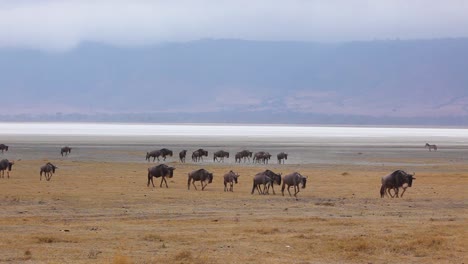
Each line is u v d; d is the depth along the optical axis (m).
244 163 151.75
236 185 94.06
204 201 73.69
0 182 93.75
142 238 48.62
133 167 129.38
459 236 49.75
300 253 43.66
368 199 77.00
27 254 42.12
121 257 39.66
